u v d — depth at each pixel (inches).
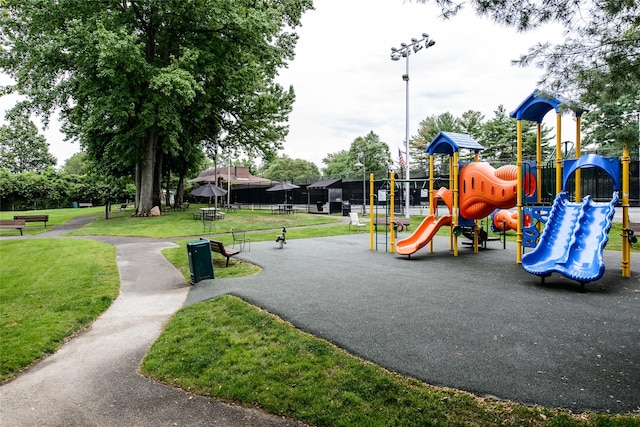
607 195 557.3
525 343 216.8
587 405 154.5
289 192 1926.7
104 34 812.6
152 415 162.9
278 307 288.8
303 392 171.3
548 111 478.9
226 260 504.1
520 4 177.2
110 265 493.0
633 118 219.1
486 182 511.5
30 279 420.2
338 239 738.2
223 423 155.3
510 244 658.8
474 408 154.3
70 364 217.5
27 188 1937.7
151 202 1169.4
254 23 957.8
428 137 2805.1
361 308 285.4
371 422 148.4
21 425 158.4
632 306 286.7
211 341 232.7
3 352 228.7
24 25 906.7
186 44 1039.6
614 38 181.8
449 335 229.8
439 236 781.9
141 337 255.6
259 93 1272.1
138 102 1010.1
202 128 1282.0
